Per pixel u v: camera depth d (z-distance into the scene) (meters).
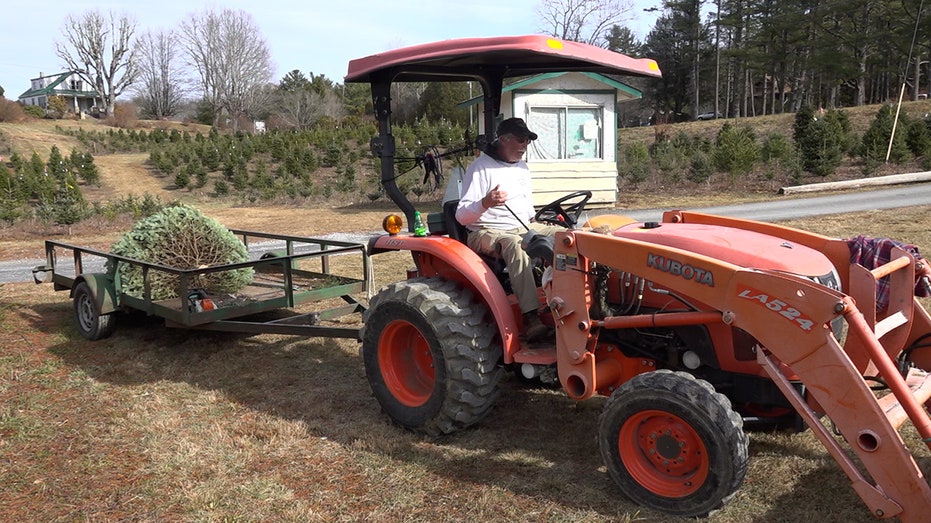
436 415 4.04
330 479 3.67
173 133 39.44
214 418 4.52
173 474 3.75
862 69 46.34
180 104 75.56
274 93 69.44
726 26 54.25
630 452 3.37
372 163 26.91
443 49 3.90
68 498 3.54
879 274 3.40
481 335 3.97
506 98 15.66
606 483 3.57
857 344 3.45
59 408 4.73
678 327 3.51
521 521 3.23
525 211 4.43
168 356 5.86
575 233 3.58
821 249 3.90
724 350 3.41
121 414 4.61
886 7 43.19
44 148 35.84
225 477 3.70
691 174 18.98
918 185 16.81
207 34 67.00
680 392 3.13
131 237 6.38
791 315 2.97
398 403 4.29
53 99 58.50
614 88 15.91
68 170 26.27
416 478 3.66
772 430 4.09
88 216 16.98
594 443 4.04
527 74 4.88
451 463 3.82
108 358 5.82
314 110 60.00
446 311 3.96
